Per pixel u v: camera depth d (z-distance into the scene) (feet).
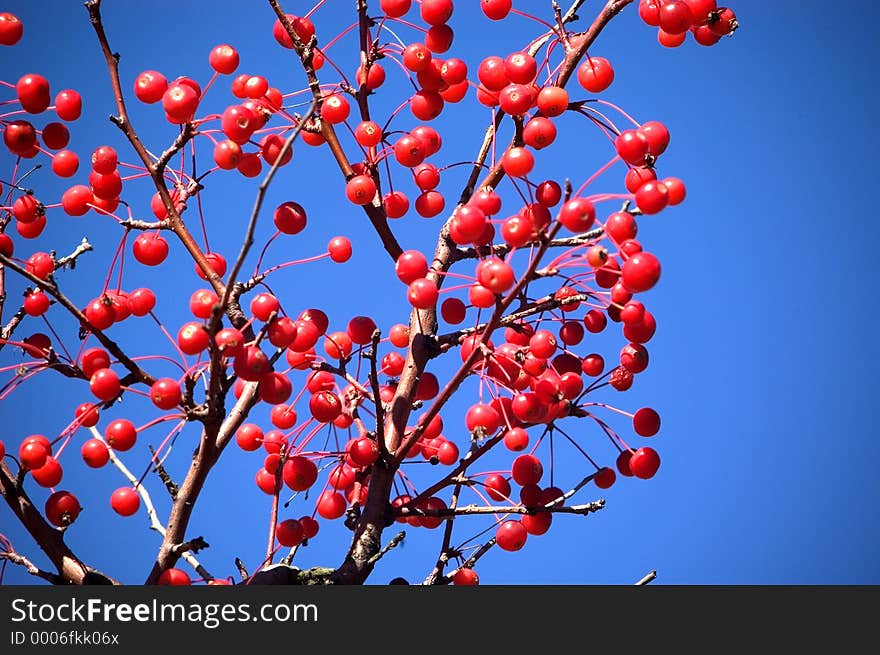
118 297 16.53
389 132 17.42
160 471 15.85
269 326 14.69
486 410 16.14
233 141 16.51
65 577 16.03
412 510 16.78
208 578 16.39
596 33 17.19
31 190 17.60
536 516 16.83
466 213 15.38
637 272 14.60
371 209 17.75
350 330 17.33
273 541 16.25
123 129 16.46
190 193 17.28
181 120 16.30
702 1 17.38
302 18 18.11
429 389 18.08
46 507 16.15
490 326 15.26
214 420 15.17
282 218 16.62
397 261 16.55
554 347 16.12
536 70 16.67
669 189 15.89
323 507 17.17
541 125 16.30
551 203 16.21
